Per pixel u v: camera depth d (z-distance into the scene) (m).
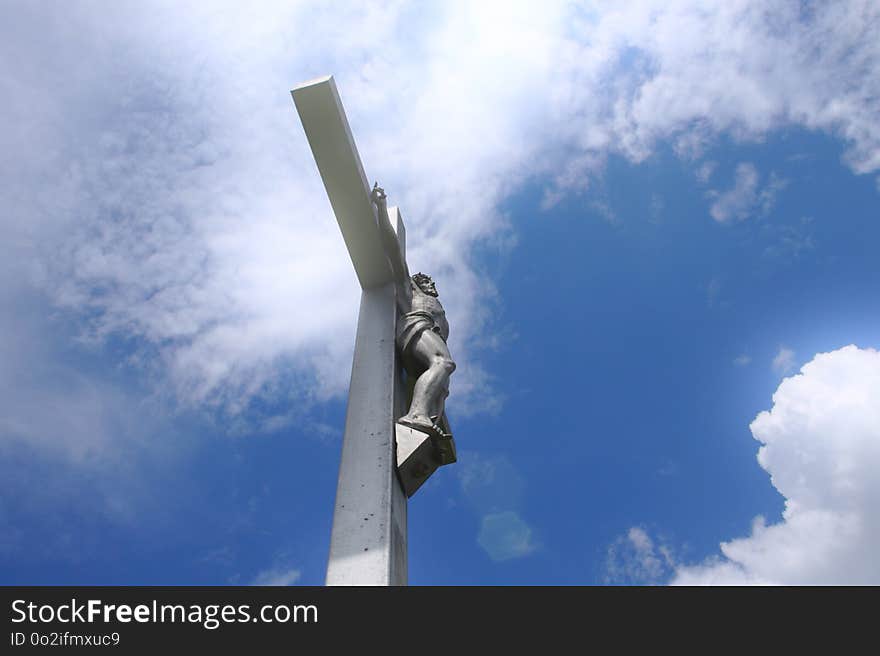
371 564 4.09
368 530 4.28
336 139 6.14
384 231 6.54
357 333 6.08
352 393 5.39
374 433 4.98
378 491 4.51
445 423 5.59
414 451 4.92
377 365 5.63
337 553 4.18
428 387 5.45
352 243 6.52
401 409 5.56
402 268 6.58
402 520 4.75
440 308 6.51
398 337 6.04
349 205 6.39
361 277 6.67
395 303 6.41
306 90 5.97
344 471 4.72
